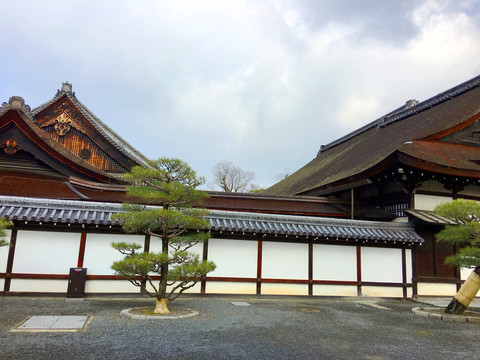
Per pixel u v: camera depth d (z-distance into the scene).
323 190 20.56
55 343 6.60
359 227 14.58
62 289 11.80
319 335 8.12
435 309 11.81
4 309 9.44
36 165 15.08
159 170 9.05
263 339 7.53
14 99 14.73
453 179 15.73
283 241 13.95
